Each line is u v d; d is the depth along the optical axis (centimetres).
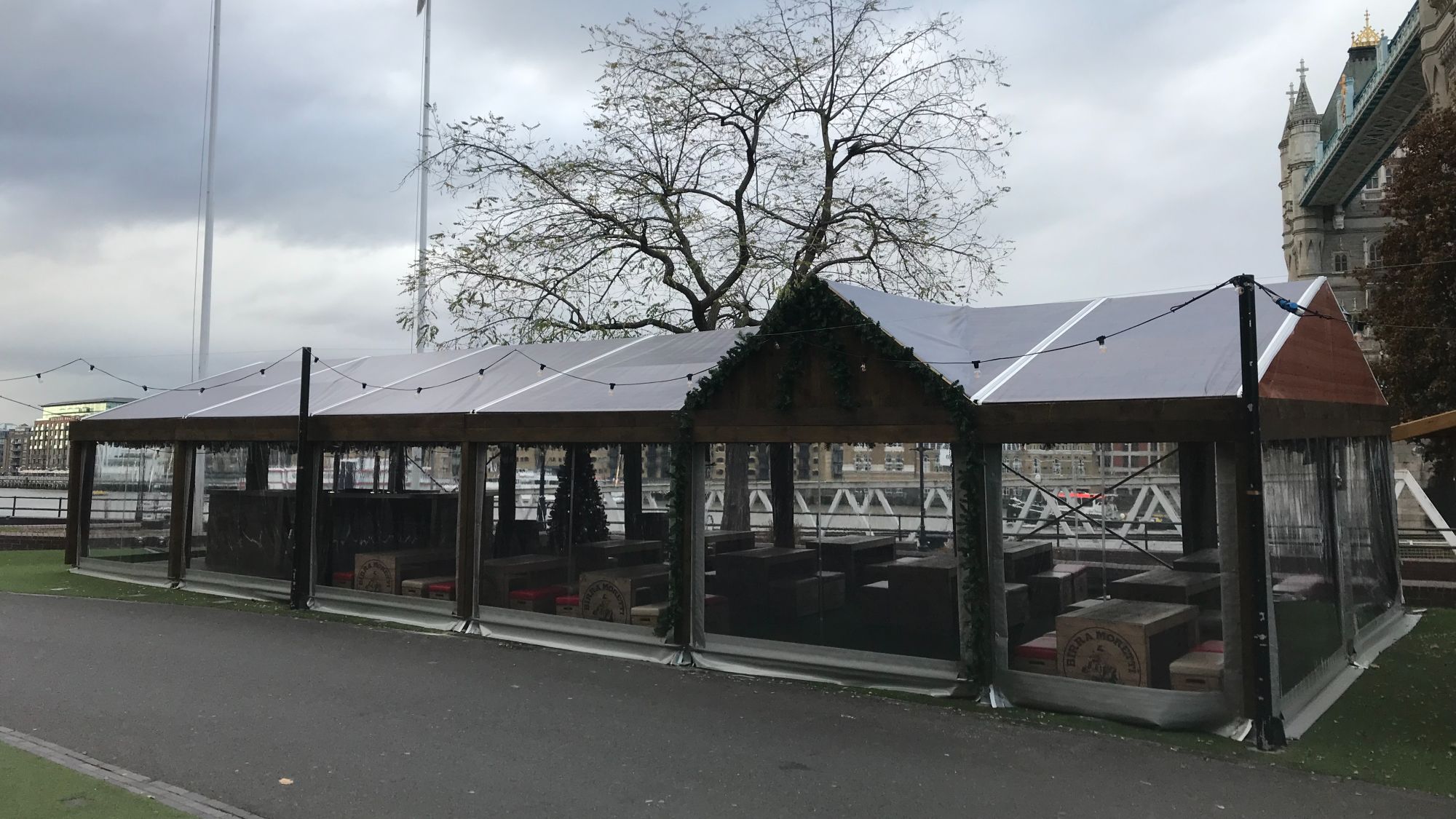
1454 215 2362
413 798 579
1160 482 1000
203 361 2480
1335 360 999
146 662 969
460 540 1179
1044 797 585
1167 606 830
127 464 1659
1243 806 571
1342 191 8750
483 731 729
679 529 993
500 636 1136
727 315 2088
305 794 583
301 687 867
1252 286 712
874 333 873
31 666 943
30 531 2498
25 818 524
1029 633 911
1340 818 552
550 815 551
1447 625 1217
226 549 1495
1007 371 874
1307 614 830
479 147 2017
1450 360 2347
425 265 2122
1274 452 766
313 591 1344
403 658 1005
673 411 1012
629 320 2069
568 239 2019
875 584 1002
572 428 1088
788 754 671
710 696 846
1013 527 961
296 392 1523
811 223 2000
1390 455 1269
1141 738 709
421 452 1355
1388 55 6544
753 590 990
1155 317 841
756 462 1029
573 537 1133
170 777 612
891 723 754
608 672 948
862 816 552
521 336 2053
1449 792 596
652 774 629
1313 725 750
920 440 853
